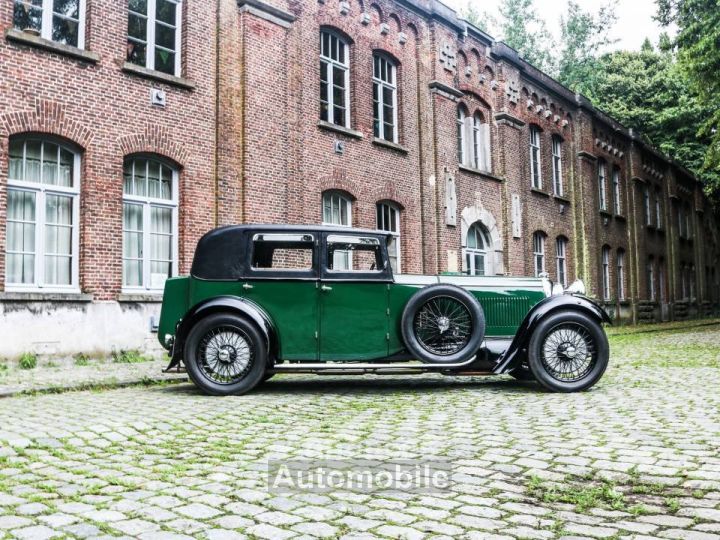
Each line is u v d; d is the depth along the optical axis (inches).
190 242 482.0
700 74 847.1
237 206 513.0
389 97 679.1
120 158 445.1
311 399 284.0
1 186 388.8
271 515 131.6
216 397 289.3
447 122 731.4
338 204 612.1
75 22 438.9
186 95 486.0
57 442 196.7
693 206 1512.1
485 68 809.5
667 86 1507.1
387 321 305.9
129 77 453.7
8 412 249.0
